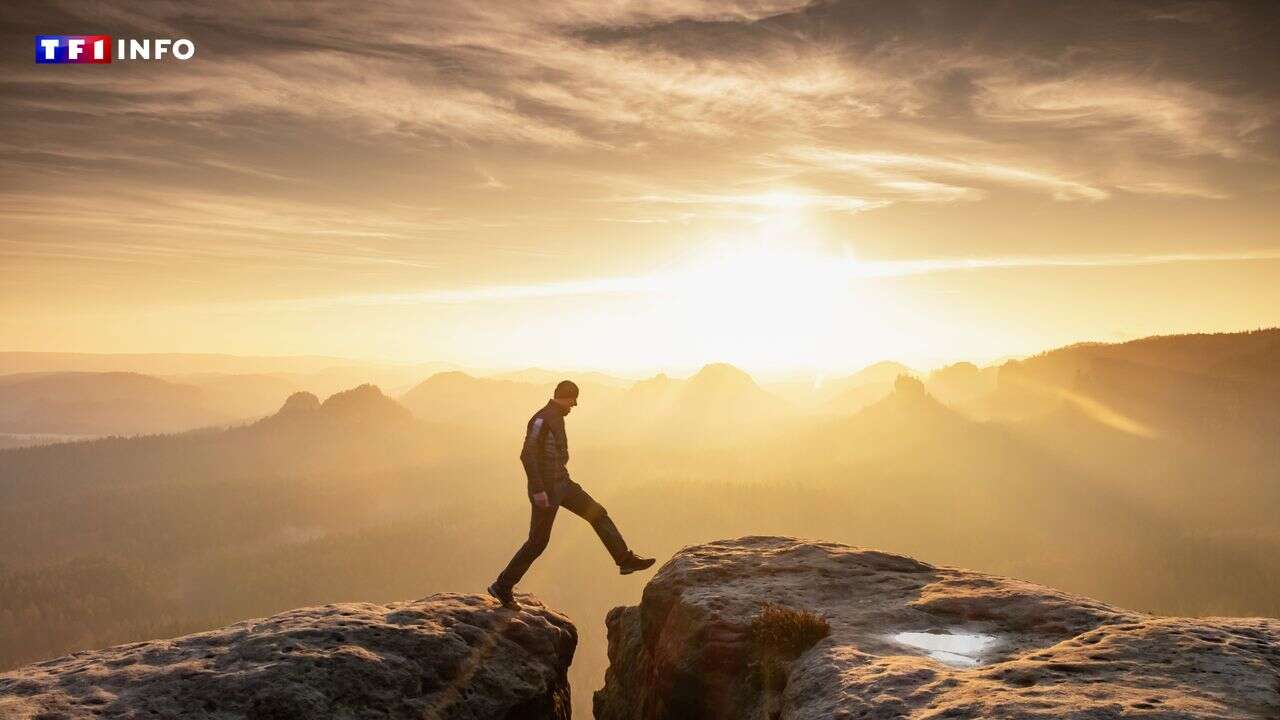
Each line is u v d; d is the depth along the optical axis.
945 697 4.59
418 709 6.59
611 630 10.87
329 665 6.52
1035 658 5.16
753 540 10.18
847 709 4.79
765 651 6.54
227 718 5.75
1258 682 4.31
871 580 8.09
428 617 7.88
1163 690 4.27
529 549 8.46
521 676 7.60
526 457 8.27
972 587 7.47
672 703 7.33
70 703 5.62
